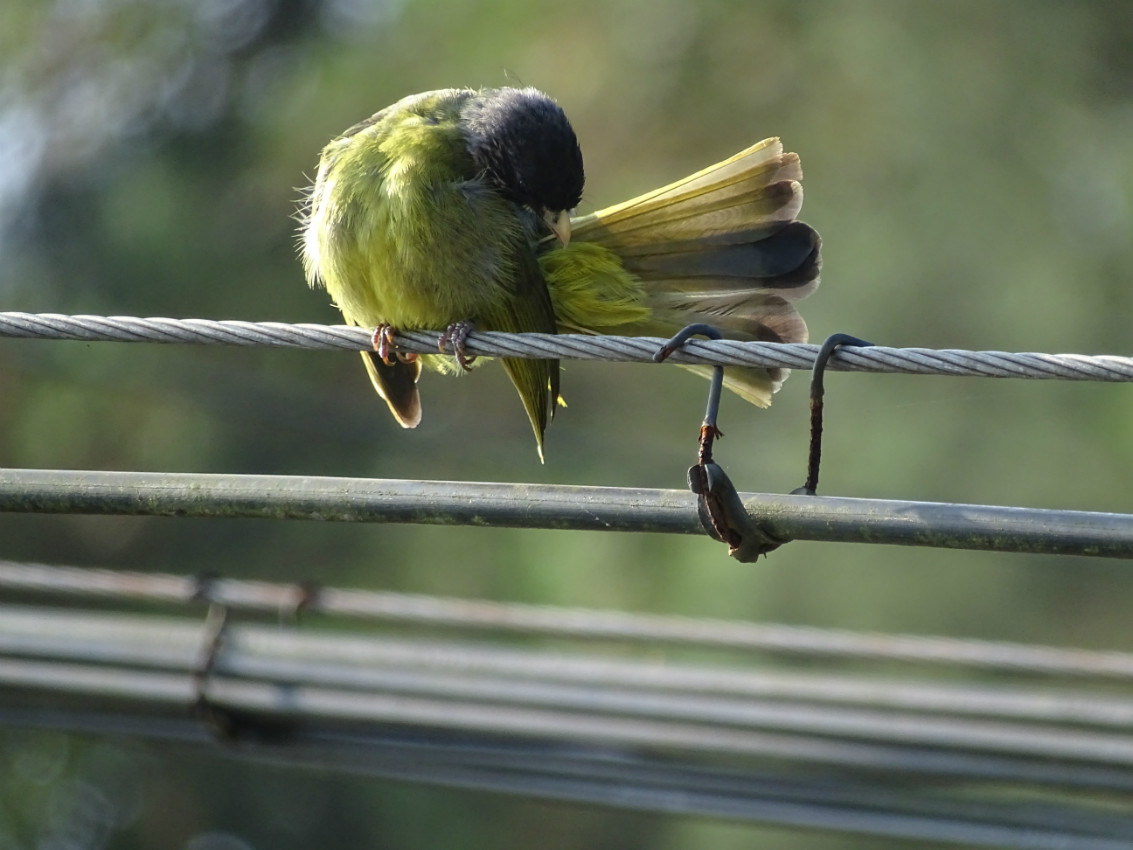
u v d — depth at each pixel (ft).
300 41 60.59
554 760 25.86
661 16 55.31
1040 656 23.49
